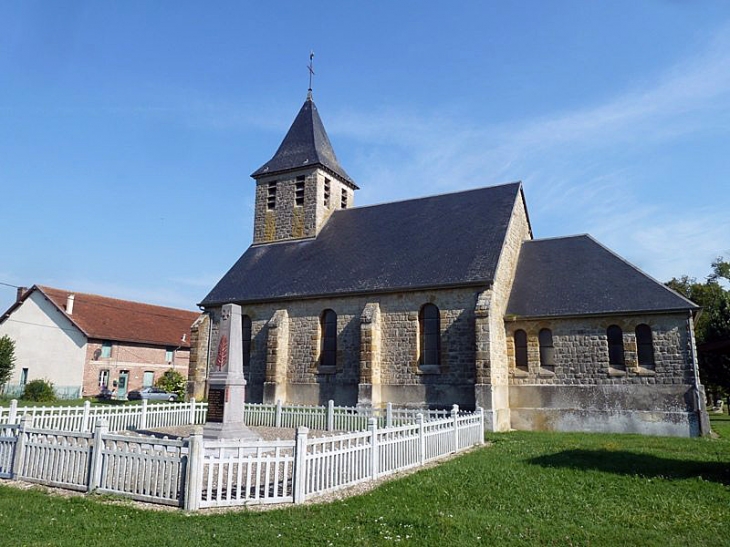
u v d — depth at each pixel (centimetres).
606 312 2216
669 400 2078
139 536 755
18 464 1126
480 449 1628
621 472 1204
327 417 2053
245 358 2928
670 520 846
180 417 2306
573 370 2262
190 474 906
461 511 887
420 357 2439
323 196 3369
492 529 793
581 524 824
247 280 3072
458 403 2294
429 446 1412
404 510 891
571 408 2233
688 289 4156
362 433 1138
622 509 907
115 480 996
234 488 1005
